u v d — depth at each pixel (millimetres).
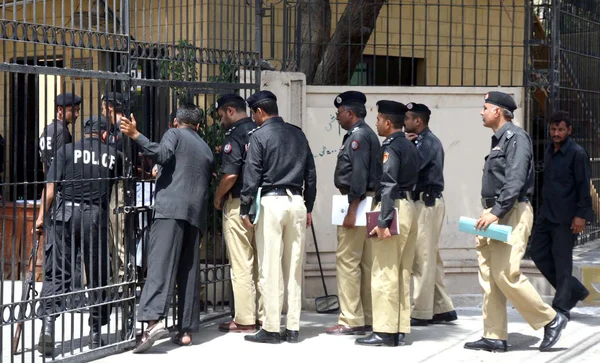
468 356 7043
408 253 7367
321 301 8719
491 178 7051
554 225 8078
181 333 7344
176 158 7105
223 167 7664
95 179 6742
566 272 8062
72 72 6410
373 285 7316
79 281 6965
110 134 6977
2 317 6004
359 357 6984
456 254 9242
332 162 8906
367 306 7969
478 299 9102
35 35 6086
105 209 7031
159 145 7000
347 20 10344
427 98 9148
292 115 8727
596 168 10383
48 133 6980
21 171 8883
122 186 7102
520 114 9203
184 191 7094
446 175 9195
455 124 9203
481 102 9250
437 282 8320
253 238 7809
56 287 6773
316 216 8906
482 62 12391
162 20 8469
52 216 6648
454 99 9195
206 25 8320
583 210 7973
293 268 7438
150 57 7223
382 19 11992
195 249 7316
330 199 8938
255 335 7492
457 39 12219
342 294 7793
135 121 7145
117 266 7109
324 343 7453
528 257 9172
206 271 8031
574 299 8203
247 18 8922
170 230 7062
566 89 9531
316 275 8898
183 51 7605
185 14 8500
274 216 7309
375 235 7215
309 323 8250
